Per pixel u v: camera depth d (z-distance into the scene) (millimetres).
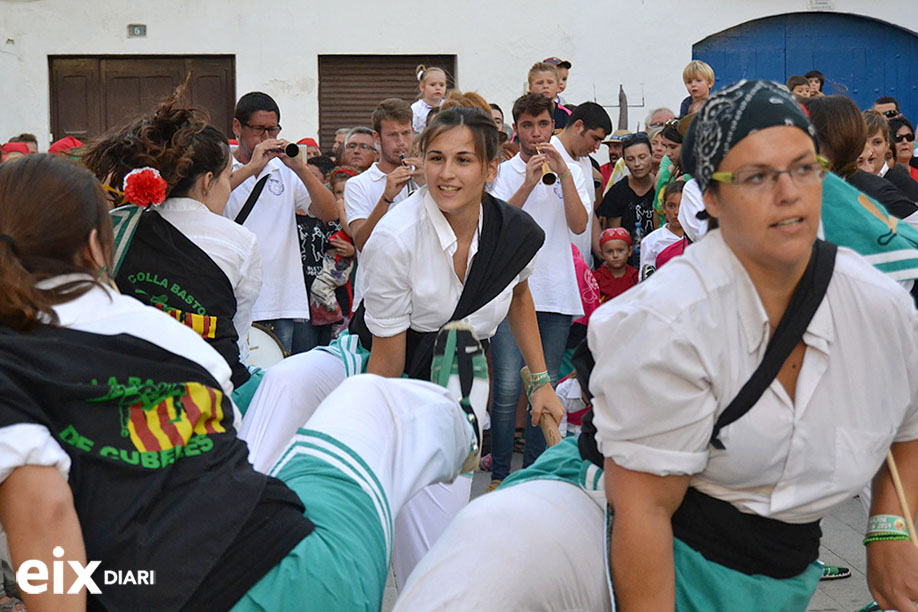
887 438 2174
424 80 8195
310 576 2221
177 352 2258
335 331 6699
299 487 2418
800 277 2098
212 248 3357
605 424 2121
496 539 2199
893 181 5418
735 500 2203
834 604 4086
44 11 11391
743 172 1999
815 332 2076
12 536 1968
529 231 3480
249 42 11625
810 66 12602
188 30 11562
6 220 2178
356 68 11859
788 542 2248
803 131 2012
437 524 3391
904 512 2350
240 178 5621
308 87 11727
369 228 5707
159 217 3330
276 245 5992
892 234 3211
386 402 2705
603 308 2152
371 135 7285
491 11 11852
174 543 2133
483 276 3395
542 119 5926
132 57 11641
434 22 11805
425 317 3414
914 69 12695
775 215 1986
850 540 4840
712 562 2234
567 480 2412
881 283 2119
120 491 2111
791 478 2150
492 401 5523
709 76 8883
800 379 2096
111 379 2127
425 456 2707
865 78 12688
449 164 3246
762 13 12281
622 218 7531
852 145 3492
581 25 11977
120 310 2240
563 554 2211
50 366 2066
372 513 2445
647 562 2131
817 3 12344
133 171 3195
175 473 2188
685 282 2061
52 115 11586
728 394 2078
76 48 11461
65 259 2215
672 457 2076
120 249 3262
